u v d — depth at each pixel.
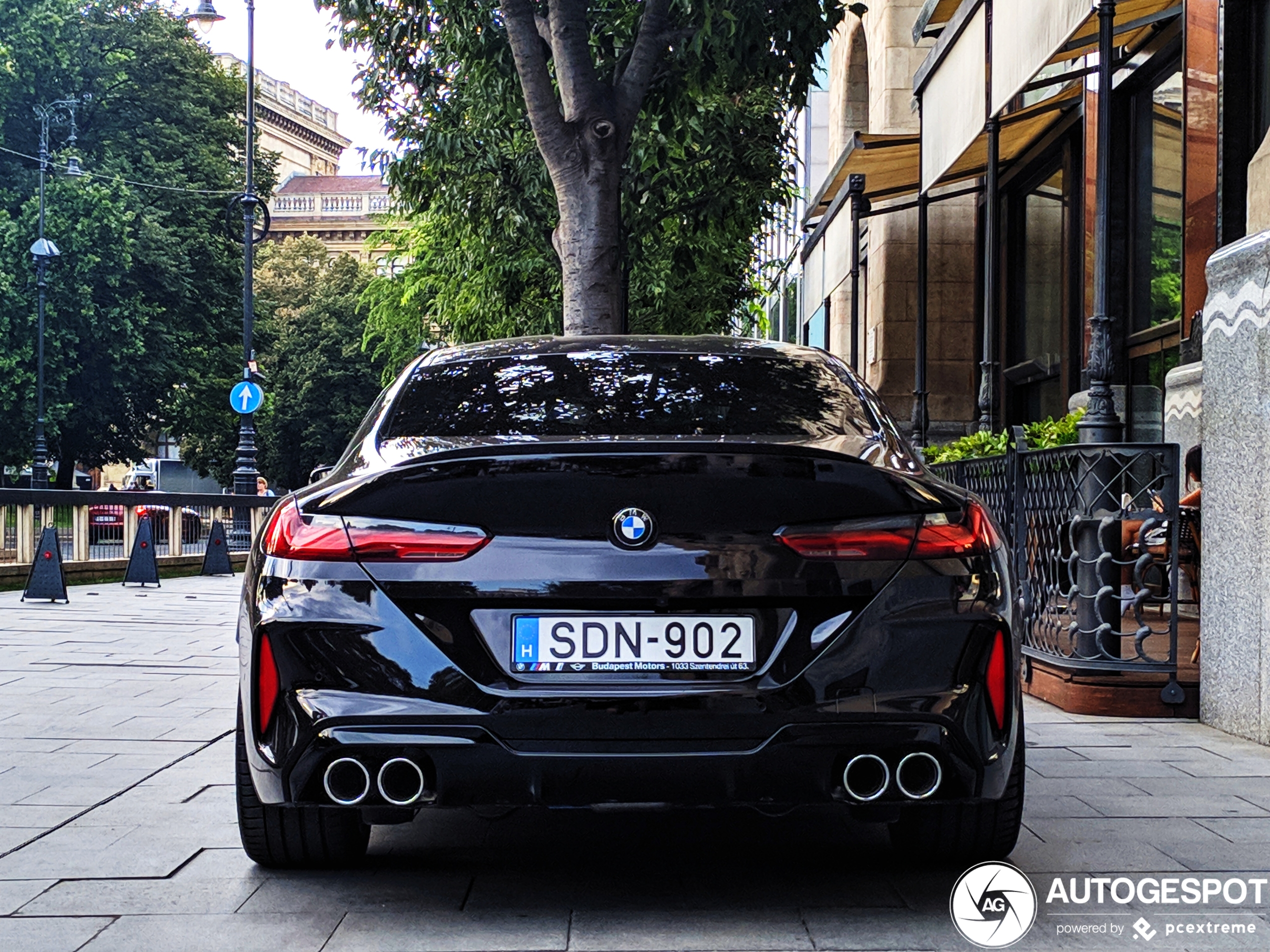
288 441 59.91
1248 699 5.32
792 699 2.85
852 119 23.28
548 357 3.82
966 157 14.62
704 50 9.43
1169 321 11.03
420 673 2.87
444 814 4.21
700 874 3.47
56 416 35.75
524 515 2.90
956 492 3.18
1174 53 10.92
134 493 18.38
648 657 2.87
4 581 14.93
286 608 2.94
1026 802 4.23
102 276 36.34
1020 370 16.02
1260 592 5.20
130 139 39.22
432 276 22.34
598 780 2.86
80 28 39.00
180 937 2.94
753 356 3.87
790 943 2.90
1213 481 5.61
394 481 2.93
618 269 9.34
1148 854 3.62
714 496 2.90
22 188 36.66
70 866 3.52
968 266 18.20
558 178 9.33
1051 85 12.38
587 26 10.46
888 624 2.89
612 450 2.87
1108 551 6.03
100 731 5.62
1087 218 12.32
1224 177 8.92
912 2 19.22
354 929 3.00
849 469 2.93
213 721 5.89
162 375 38.47
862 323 20.94
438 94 11.92
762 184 14.02
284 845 3.40
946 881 3.41
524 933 2.96
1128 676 5.98
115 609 12.59
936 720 2.88
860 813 3.05
